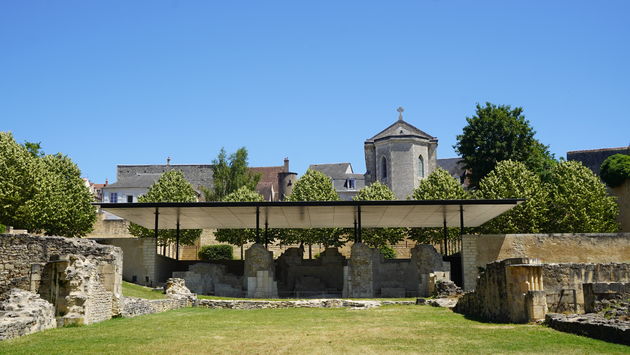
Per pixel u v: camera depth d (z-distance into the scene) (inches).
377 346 572.1
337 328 730.2
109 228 2346.2
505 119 2415.1
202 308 1072.2
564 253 1402.6
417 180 2989.7
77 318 735.1
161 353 535.2
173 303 1055.0
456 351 532.7
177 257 1593.3
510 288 711.7
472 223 1659.7
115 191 2864.2
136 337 639.8
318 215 1457.9
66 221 1679.4
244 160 2989.7
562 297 773.9
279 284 1651.1
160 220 1560.0
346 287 1302.9
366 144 3191.4
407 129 3144.7
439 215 1476.4
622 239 1407.5
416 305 1056.2
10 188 1534.2
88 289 764.0
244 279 1373.0
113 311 837.2
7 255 821.2
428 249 1339.8
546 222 1784.0
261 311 999.0
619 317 583.2
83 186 1851.6
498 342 571.2
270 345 585.0
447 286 1157.1
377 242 2057.1
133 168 3324.3
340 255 1691.7
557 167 1897.1
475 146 2449.6
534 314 689.6
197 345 584.1
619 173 1877.5
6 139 1599.4
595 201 1770.4
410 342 593.9
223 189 2906.0
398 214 1455.5
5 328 606.2
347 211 1386.6
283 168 3772.1
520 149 2395.4
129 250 1355.8
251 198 2237.9
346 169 3624.5
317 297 1347.2
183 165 3334.2
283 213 1413.6
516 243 1380.4
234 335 664.4
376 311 959.0
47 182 1627.7
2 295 807.1
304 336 652.7
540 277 706.8
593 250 1401.3
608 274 823.7
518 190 1801.2
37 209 1560.0
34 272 754.2
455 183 2111.2
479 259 1359.5
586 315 632.4
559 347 523.2
